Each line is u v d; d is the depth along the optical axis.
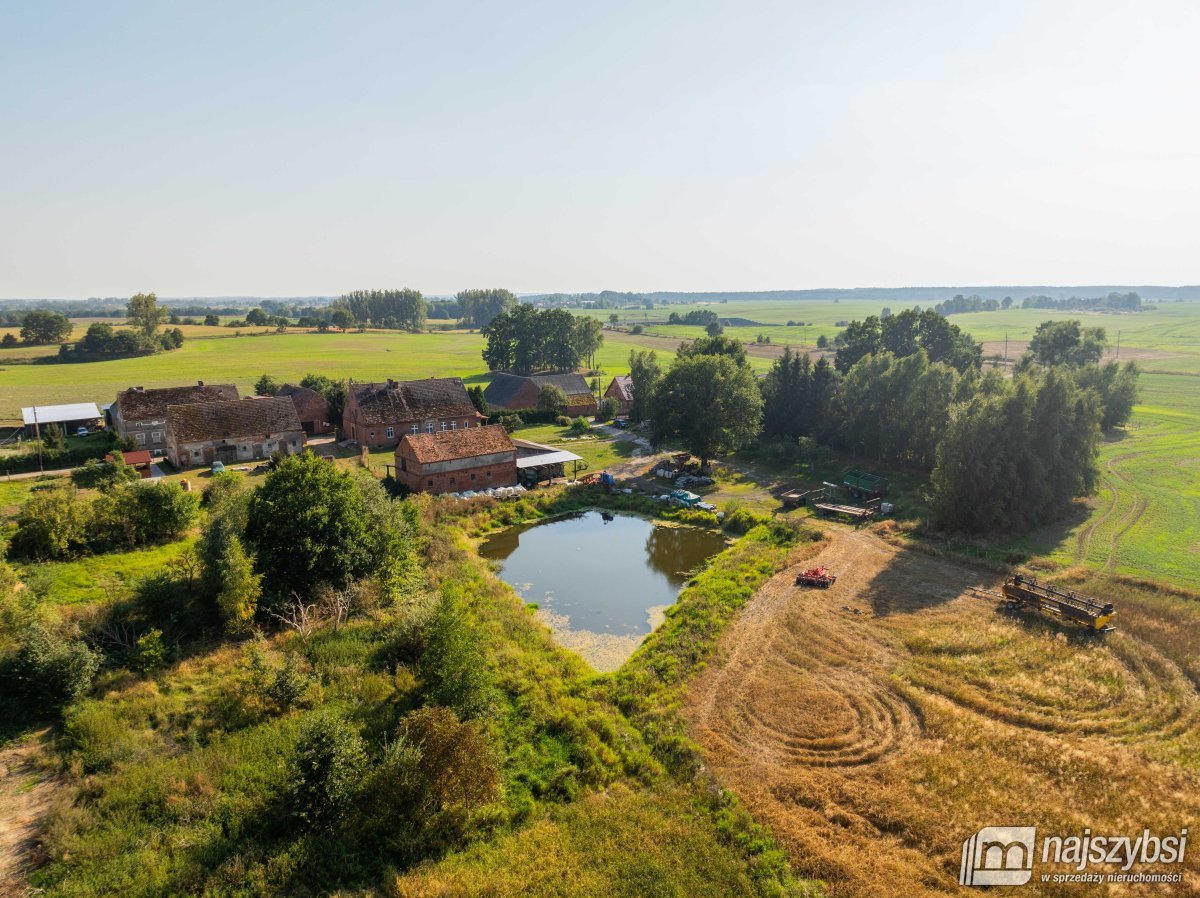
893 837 22.17
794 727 28.09
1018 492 49.91
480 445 64.75
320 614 36.22
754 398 70.44
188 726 26.83
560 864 20.97
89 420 84.69
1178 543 47.59
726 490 65.06
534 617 40.19
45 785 23.39
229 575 33.47
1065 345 111.69
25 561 41.50
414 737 24.30
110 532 45.00
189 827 21.56
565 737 27.39
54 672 27.22
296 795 21.83
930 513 55.34
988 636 34.91
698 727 28.30
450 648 28.61
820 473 70.44
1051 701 29.19
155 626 33.75
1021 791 23.92
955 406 54.94
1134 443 77.00
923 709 28.78
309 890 19.81
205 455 73.00
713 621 37.22
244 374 141.38
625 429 96.38
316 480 39.12
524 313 150.25
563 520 59.06
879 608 38.91
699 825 22.84
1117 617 36.16
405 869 20.88
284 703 28.08
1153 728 27.34
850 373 78.19
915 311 104.38
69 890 18.83
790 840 22.05
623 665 33.94
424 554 46.06
